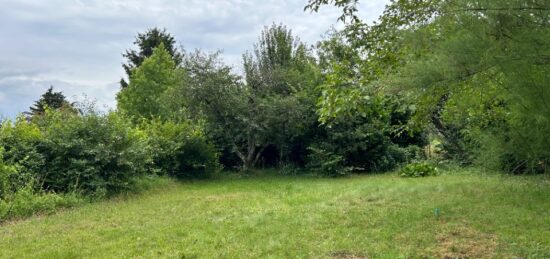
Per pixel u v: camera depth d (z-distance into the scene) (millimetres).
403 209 7457
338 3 6168
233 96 14750
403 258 4891
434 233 5879
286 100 14930
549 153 6129
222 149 15516
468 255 4973
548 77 3803
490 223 6289
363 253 5160
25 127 9680
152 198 9750
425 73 3996
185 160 13805
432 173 13141
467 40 3639
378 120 15484
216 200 9320
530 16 3520
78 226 6883
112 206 8664
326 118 6883
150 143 12664
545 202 7469
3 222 7266
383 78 5410
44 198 8234
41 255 5312
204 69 14836
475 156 10281
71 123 10062
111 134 10273
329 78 6508
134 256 5223
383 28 5605
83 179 9586
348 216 7082
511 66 3658
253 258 5086
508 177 9531
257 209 8016
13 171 8359
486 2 3529
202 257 5148
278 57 20875
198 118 15055
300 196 9625
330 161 14727
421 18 4508
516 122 5930
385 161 15477
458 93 5031
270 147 17156
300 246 5500
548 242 5336
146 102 22906
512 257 4859
